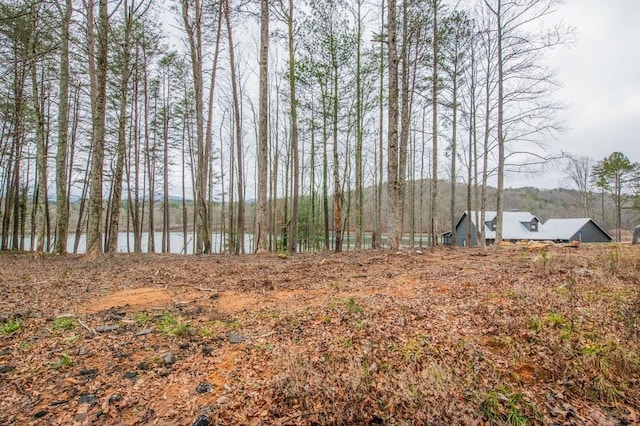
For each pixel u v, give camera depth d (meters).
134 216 19.81
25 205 19.70
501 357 3.35
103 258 10.55
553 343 3.45
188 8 13.74
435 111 15.45
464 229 31.59
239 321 4.37
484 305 4.56
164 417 2.53
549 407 2.69
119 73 15.76
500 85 13.96
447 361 3.23
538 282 5.60
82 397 2.73
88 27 11.30
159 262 9.73
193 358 3.39
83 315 4.51
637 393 2.80
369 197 45.34
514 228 29.70
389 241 9.86
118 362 3.29
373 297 5.20
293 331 4.00
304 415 2.56
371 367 3.11
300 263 8.91
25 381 2.93
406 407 2.63
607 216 45.34
